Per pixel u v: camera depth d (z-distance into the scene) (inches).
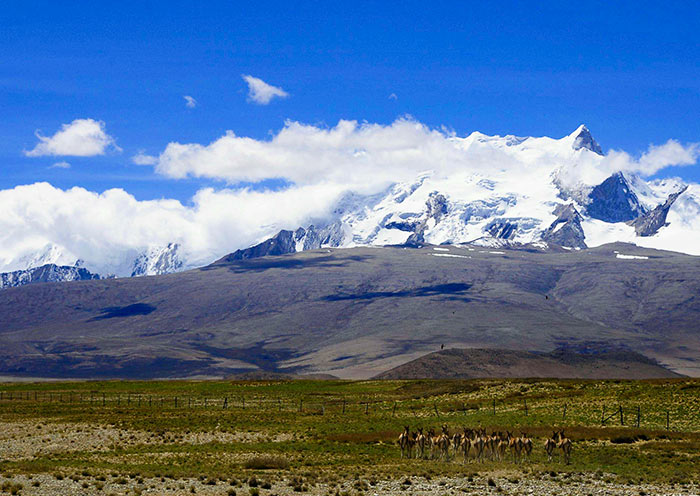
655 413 4746.6
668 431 4128.9
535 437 4052.7
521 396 5925.2
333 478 2851.9
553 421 4643.2
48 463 3206.2
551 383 6614.2
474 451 3523.6
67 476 2795.3
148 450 3720.5
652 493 2605.8
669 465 3230.8
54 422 4975.4
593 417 4714.6
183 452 3654.0
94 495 2442.2
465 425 4594.0
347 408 6023.6
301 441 4089.6
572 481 2849.4
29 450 3754.9
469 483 2812.5
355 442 4042.8
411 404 6053.2
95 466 3122.5
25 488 2532.0
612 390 5762.8
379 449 3774.6
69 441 4082.2
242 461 3351.4
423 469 3122.5
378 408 5925.2
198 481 2758.4
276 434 4379.9
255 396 7500.0
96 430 4539.9
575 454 3570.4
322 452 3668.8
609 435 4008.4
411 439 3565.5
